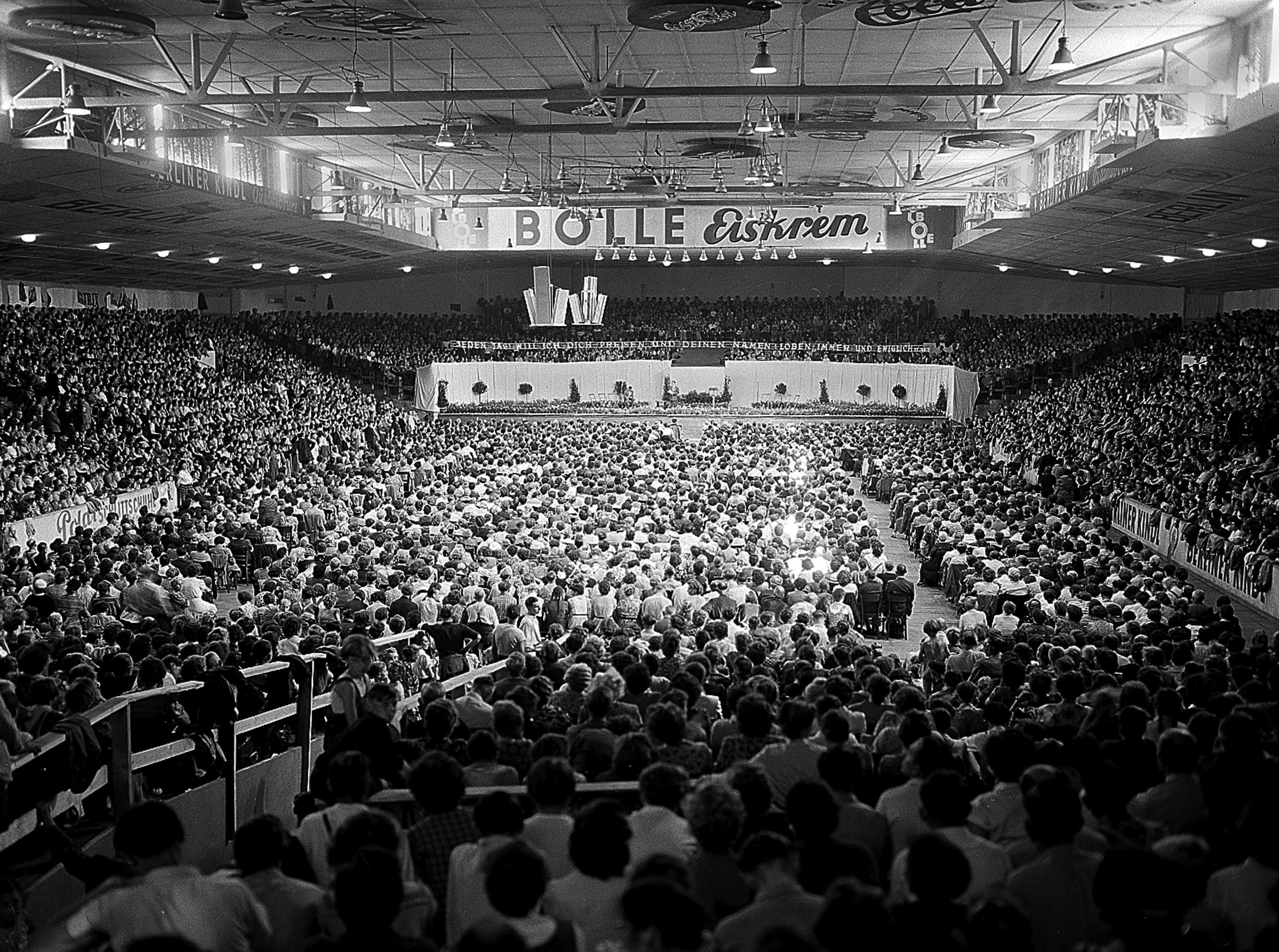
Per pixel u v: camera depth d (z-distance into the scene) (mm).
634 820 5781
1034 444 45562
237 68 26594
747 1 16953
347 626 16312
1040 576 23344
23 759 7926
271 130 26984
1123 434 43500
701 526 27594
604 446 47062
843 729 7277
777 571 22578
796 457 44812
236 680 10531
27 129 23219
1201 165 24719
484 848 5234
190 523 28047
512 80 28422
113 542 24875
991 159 42438
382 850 4215
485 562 23297
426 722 8234
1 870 8125
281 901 4977
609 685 10211
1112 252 46781
